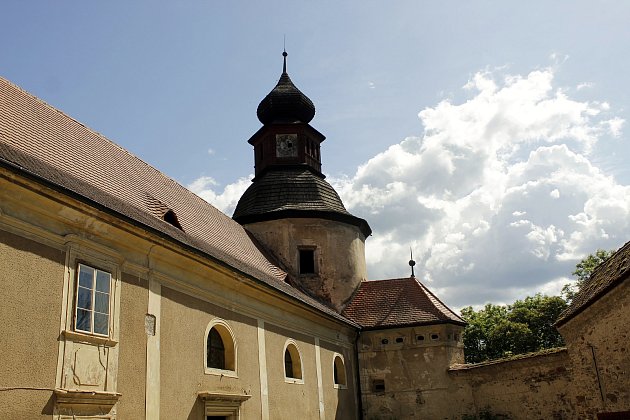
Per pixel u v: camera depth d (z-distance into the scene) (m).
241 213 28.52
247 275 15.95
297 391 19.00
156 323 12.62
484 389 23.09
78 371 10.23
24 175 9.33
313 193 28.64
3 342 8.91
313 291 26.72
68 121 16.11
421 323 25.14
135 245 12.29
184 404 13.12
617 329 13.11
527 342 41.72
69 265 10.46
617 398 13.34
